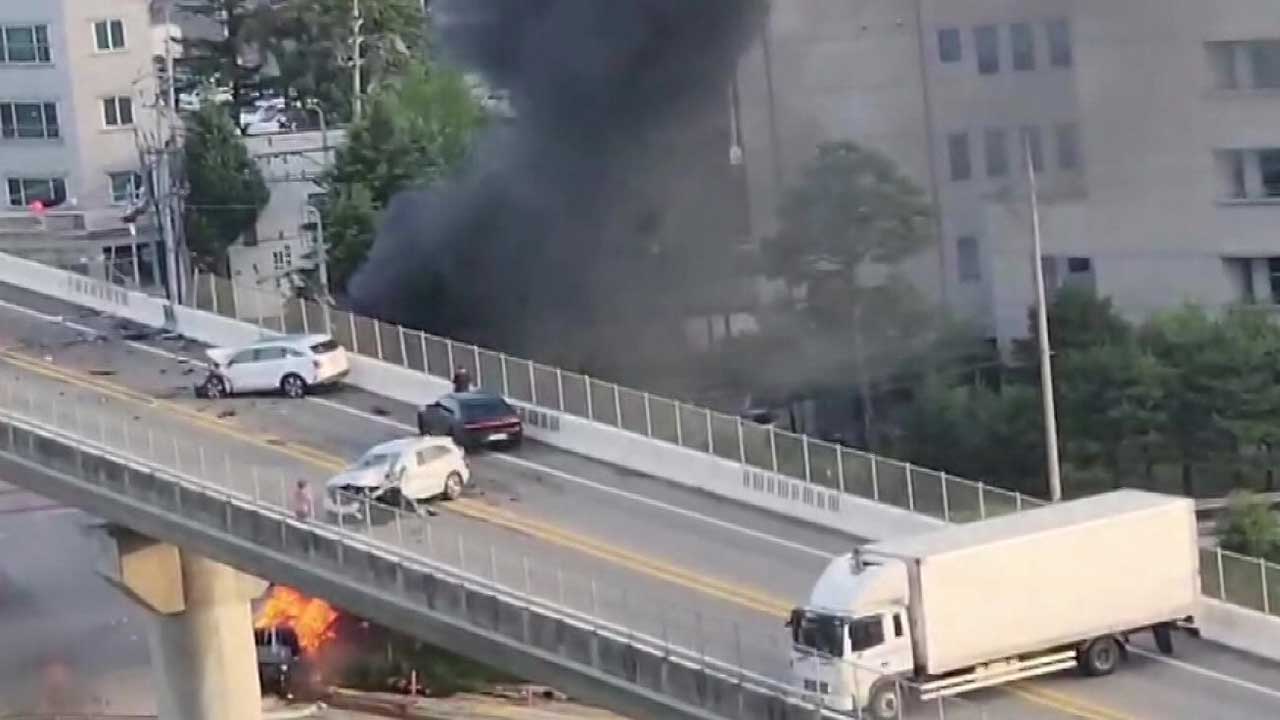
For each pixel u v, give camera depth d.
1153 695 78.25
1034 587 77.62
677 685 79.88
